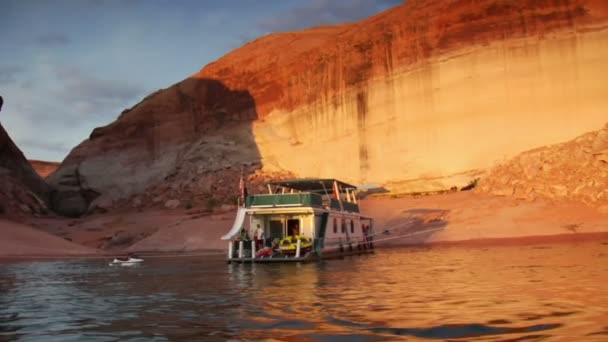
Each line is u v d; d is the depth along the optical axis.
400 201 48.19
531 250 24.17
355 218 34.91
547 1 49.41
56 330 9.23
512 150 48.53
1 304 12.90
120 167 87.19
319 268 21.80
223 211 60.09
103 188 86.19
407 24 57.41
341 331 8.22
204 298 13.01
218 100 82.94
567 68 47.78
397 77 57.62
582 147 41.59
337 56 65.62
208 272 21.83
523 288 12.09
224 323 9.34
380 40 59.94
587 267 15.91
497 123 49.72
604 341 6.90
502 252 24.27
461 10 53.19
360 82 61.75
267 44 84.00
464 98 51.88
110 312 11.15
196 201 71.06
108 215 76.94
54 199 88.56
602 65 46.78
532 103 48.56
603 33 47.06
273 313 10.22
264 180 68.50
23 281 19.66
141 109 89.06
